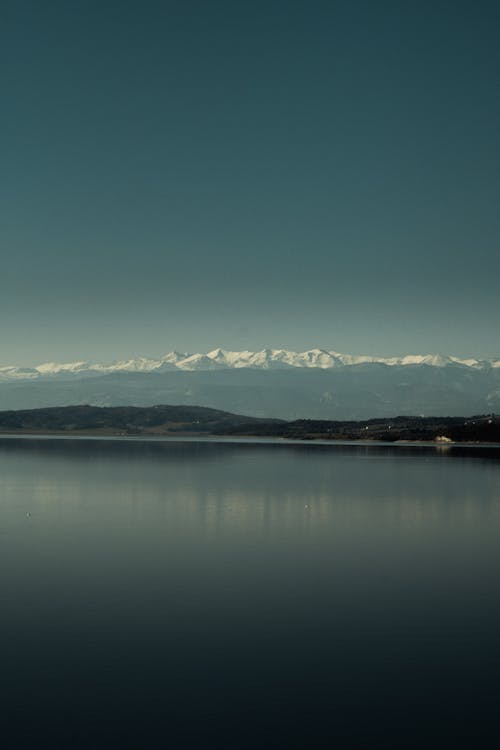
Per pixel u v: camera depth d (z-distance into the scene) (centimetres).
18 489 10619
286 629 3728
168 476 13200
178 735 2609
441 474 14038
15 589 4497
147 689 2975
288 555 5644
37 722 2700
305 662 3269
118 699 2888
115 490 10500
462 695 2934
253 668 3197
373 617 3944
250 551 5797
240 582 4716
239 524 7269
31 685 3012
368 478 12962
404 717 2752
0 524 7200
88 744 2544
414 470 15162
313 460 19150
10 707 2817
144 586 4591
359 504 9012
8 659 3288
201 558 5488
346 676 3116
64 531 6775
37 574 4906
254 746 2538
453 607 4156
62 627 3738
